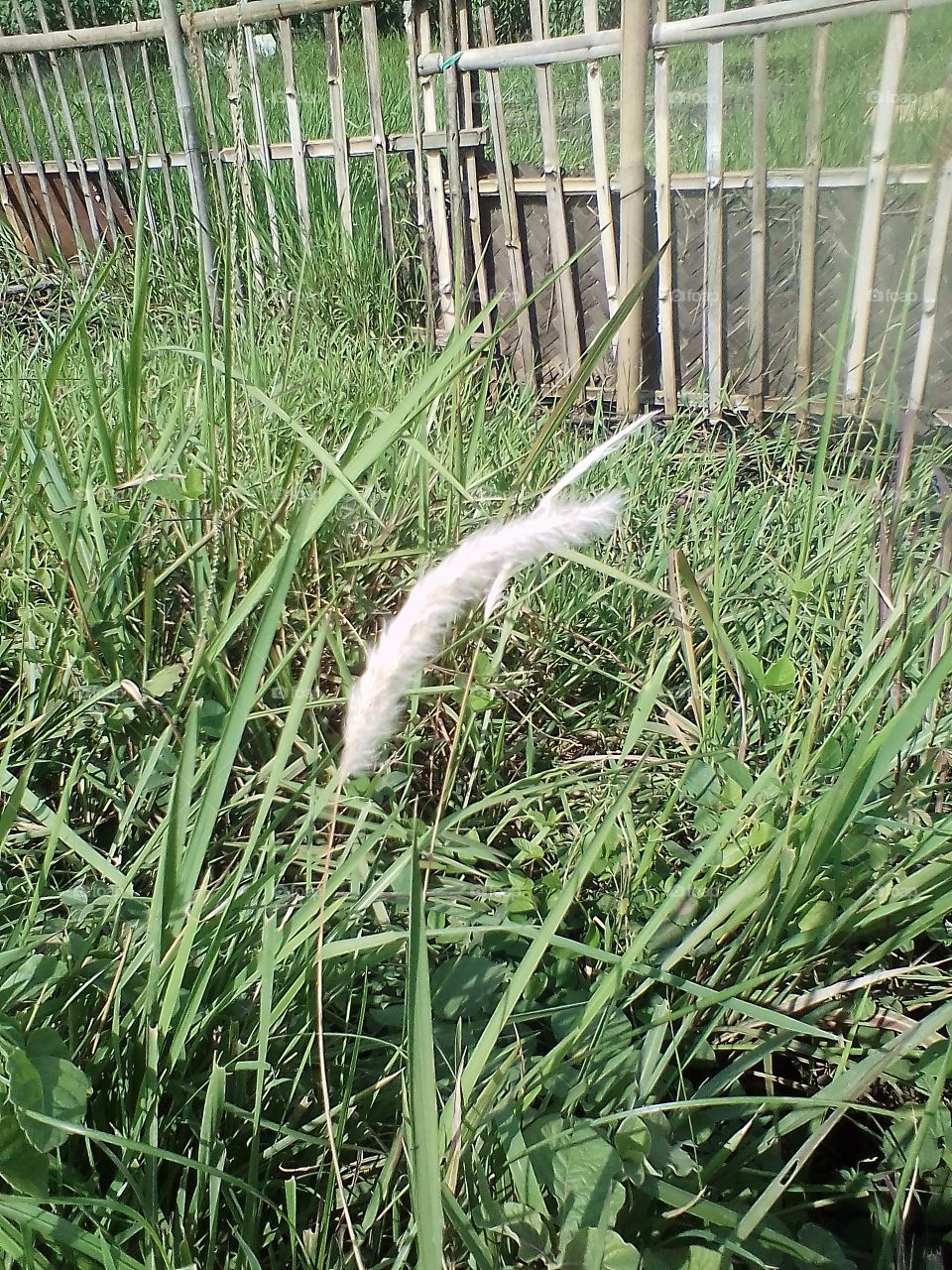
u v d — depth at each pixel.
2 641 1.37
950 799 1.20
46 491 1.46
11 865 1.15
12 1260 0.65
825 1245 0.84
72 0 8.06
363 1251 0.79
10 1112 0.70
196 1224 0.76
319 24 6.88
